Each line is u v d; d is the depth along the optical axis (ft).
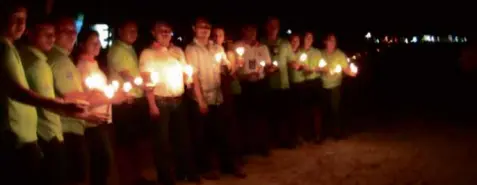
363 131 37.06
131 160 26.37
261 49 28.37
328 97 33.27
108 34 39.65
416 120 41.47
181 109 23.16
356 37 74.49
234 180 24.40
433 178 24.41
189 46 23.53
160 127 21.70
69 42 17.87
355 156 29.09
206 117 24.79
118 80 21.59
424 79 76.89
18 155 14.10
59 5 38.24
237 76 27.48
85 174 18.52
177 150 23.66
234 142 25.48
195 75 23.21
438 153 29.48
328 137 34.12
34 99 13.28
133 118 25.57
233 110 26.32
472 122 39.75
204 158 25.21
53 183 16.08
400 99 55.36
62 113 13.73
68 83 17.42
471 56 75.97
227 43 28.30
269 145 30.53
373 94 59.36
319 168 26.50
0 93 13.74
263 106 28.94
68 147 18.03
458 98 54.85
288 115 31.01
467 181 23.80
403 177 24.67
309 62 32.14
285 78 30.27
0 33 13.75
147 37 38.78
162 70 21.44
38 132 15.79
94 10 47.34
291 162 27.86
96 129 18.92
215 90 24.30
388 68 90.84
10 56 13.29
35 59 15.46
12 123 13.94
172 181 22.29
